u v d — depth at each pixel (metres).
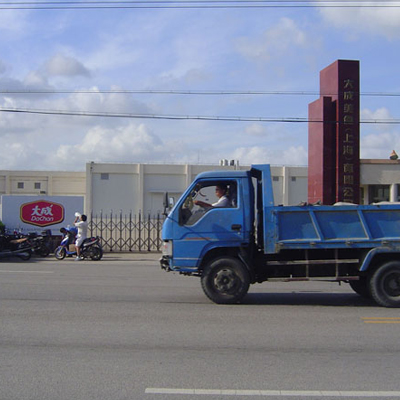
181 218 9.75
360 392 4.96
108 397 4.79
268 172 9.70
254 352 6.38
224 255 9.81
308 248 9.51
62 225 22.50
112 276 14.20
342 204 9.79
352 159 24.88
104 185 47.69
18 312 8.74
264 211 9.60
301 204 9.81
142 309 9.12
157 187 48.59
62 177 53.47
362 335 7.32
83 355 6.18
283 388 5.07
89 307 9.26
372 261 9.61
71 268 16.61
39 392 4.92
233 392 4.95
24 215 22.30
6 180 52.59
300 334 7.34
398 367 5.81
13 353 6.25
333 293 11.28
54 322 7.97
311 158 26.94
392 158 30.17
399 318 8.53
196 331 7.45
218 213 9.66
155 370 5.62
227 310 9.10
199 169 49.09
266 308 9.35
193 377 5.39
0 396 4.81
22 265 17.70
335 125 25.27
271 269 9.89
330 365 5.87
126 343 6.75
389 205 9.46
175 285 12.32
